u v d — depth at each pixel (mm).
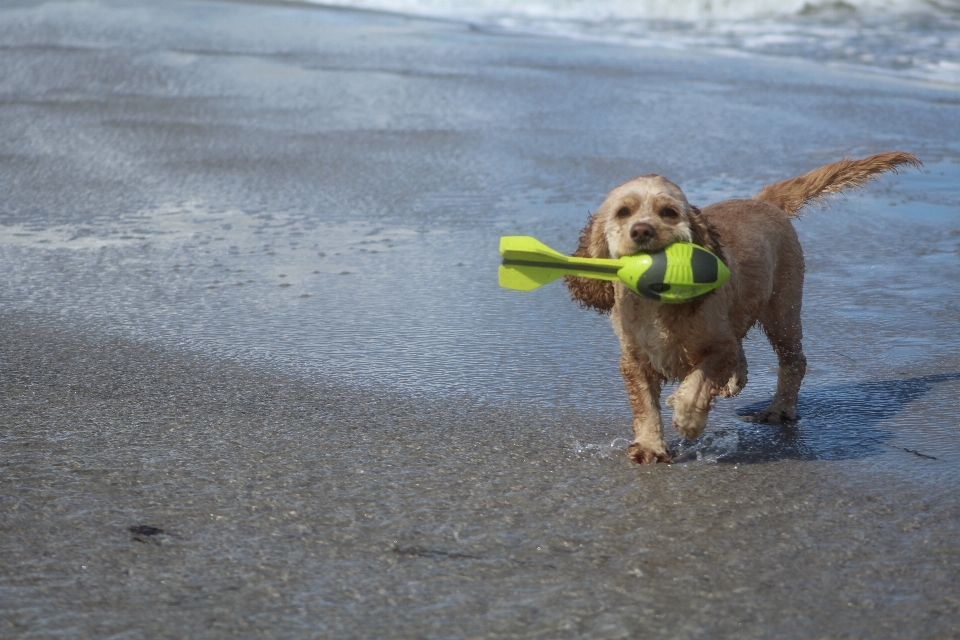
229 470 4395
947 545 3729
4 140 11227
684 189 9398
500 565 3604
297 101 13219
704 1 23000
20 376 5504
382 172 10203
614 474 4453
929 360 5832
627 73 15172
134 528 3840
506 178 9953
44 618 3221
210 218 8805
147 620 3225
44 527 3822
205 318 6516
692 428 4664
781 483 4348
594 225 4992
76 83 13992
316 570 3553
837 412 5223
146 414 5027
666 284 4395
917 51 17547
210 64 15297
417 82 14320
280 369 5703
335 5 22672
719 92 13859
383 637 3148
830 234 8328
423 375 5637
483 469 4469
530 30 20625
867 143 11094
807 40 18938
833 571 3553
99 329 6301
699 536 3834
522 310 6730
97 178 9945
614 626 3205
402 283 7223
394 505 4086
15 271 7418
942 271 7352
